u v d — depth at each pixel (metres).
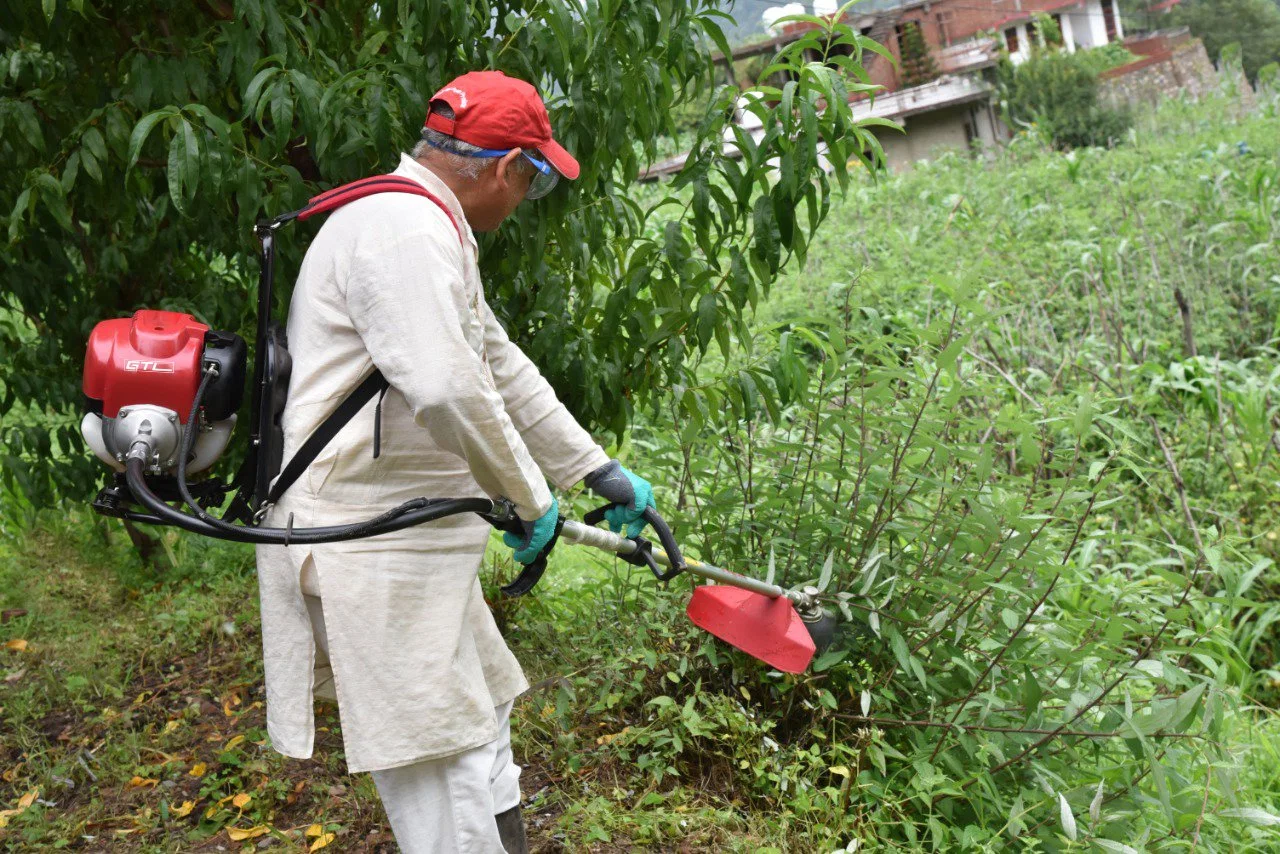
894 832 2.96
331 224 2.11
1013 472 4.52
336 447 2.08
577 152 2.95
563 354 3.19
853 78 2.96
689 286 3.20
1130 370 5.78
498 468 2.02
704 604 2.77
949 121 29.95
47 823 3.03
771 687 3.19
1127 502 5.18
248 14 2.68
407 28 2.83
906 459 3.12
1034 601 3.10
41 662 4.11
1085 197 12.52
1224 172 10.47
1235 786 3.05
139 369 2.01
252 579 4.78
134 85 2.75
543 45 2.82
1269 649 4.59
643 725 3.21
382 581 2.09
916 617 3.13
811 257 10.67
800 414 3.43
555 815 2.90
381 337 1.97
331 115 2.70
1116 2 47.06
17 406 5.77
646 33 2.98
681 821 2.76
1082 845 2.64
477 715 2.17
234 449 3.80
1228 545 3.94
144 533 4.80
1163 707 2.74
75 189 3.15
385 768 2.07
